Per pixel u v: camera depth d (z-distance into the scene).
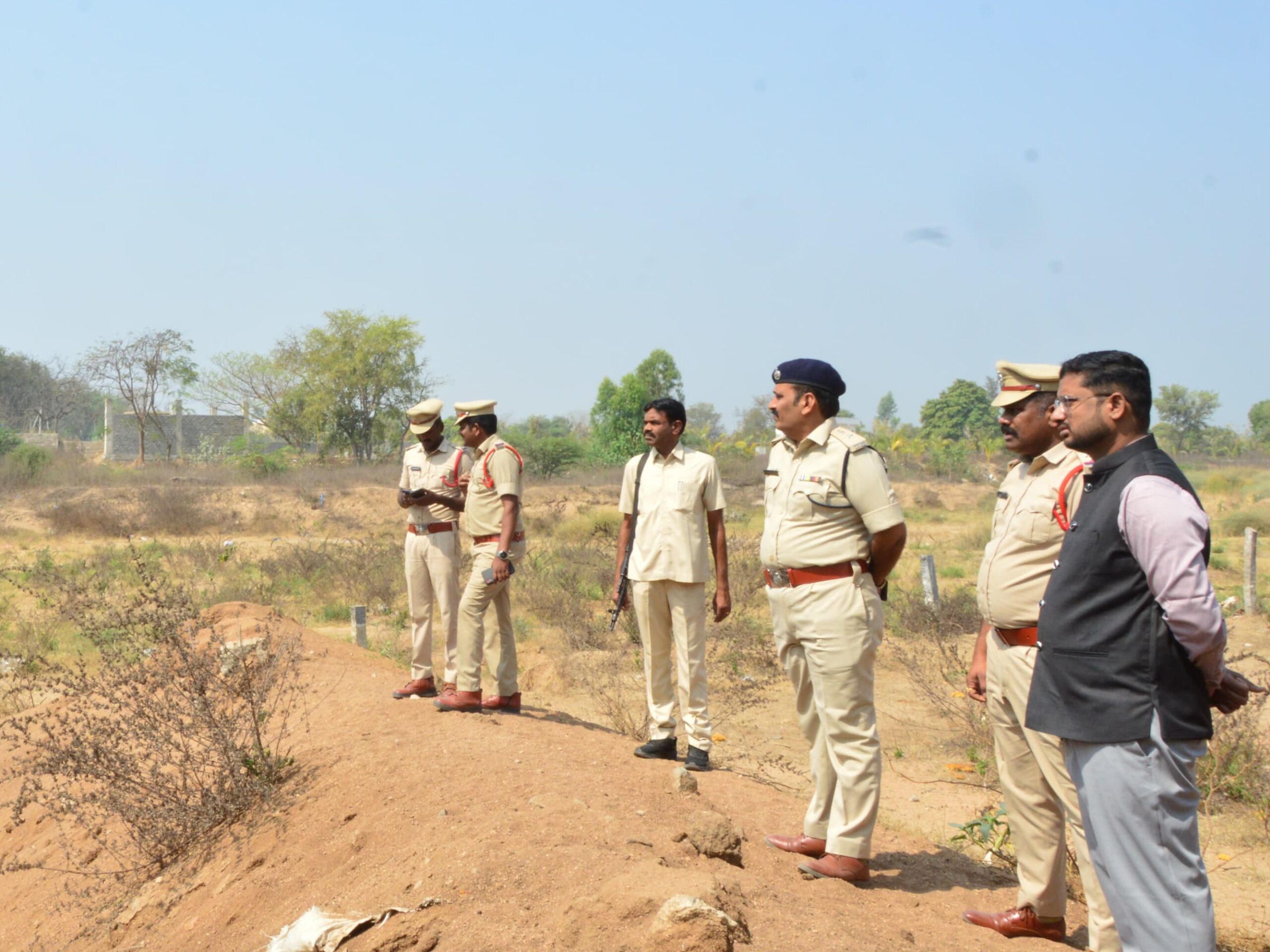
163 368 44.66
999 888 4.05
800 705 3.97
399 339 45.78
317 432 45.56
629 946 2.83
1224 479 35.69
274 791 4.50
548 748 4.87
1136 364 2.68
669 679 5.25
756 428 68.94
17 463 31.23
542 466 40.34
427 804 4.07
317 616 13.22
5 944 4.23
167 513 24.91
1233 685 2.65
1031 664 3.28
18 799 4.63
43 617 11.13
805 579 3.68
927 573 12.15
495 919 3.09
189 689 4.67
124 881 4.31
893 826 5.61
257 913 3.72
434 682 5.93
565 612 11.66
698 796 4.48
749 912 3.13
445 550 5.74
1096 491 2.71
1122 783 2.57
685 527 5.00
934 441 54.69
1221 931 4.47
